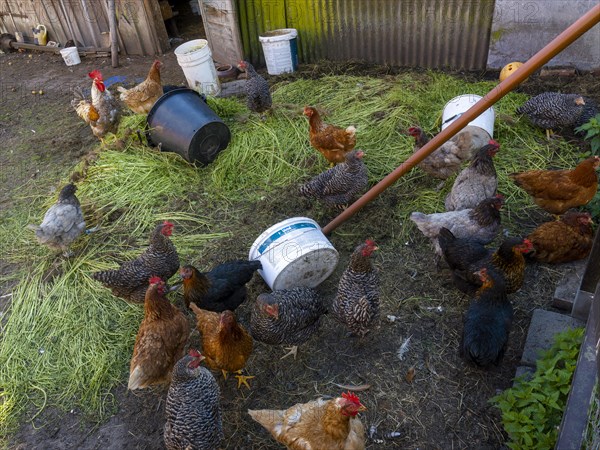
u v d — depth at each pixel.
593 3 2.89
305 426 1.31
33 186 2.76
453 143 2.24
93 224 2.41
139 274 1.86
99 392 1.72
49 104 3.66
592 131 2.24
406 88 3.12
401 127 2.79
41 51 4.55
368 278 1.64
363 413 1.57
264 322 1.61
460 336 1.76
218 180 2.58
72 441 1.59
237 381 1.72
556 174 1.98
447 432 1.50
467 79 3.26
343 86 3.24
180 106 2.61
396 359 1.72
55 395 1.72
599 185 2.19
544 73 3.10
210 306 1.79
